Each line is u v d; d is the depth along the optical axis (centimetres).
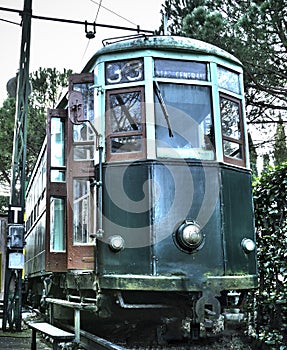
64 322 799
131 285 579
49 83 2295
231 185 641
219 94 652
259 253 691
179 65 642
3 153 2191
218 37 1112
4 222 1350
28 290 1390
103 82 647
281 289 643
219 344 679
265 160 1441
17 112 954
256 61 1131
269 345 634
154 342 694
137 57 636
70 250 658
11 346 732
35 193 1153
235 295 668
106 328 743
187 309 635
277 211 659
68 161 682
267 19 1088
